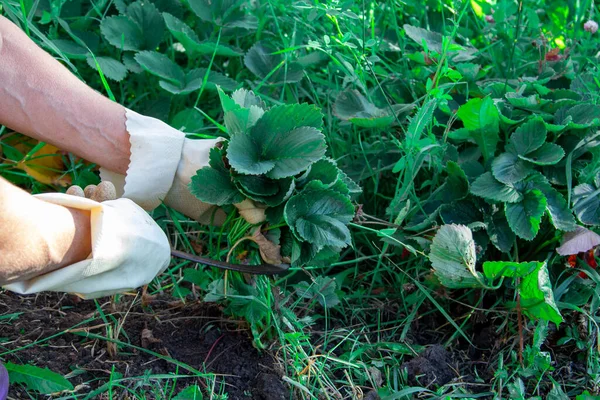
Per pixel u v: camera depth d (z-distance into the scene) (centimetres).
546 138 134
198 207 118
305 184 111
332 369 121
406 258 132
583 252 127
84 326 121
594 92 141
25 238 92
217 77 144
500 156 128
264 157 110
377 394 115
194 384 113
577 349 125
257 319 117
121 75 140
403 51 150
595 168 131
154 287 130
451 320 126
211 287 118
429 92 128
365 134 148
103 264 98
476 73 143
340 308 131
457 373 121
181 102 147
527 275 118
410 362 121
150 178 113
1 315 121
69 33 143
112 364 115
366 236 137
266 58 149
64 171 138
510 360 124
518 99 133
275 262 113
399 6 161
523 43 156
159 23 147
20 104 112
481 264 131
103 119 114
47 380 108
